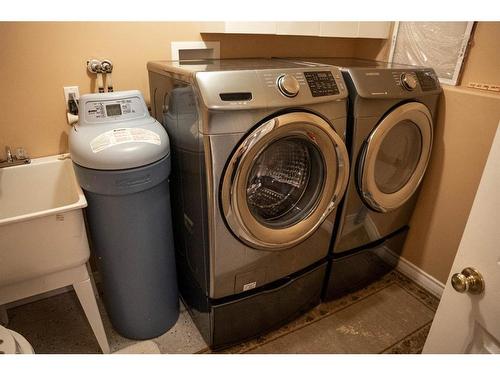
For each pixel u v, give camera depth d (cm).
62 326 159
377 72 138
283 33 153
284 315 157
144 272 135
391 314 171
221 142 105
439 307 87
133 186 115
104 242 127
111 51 147
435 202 175
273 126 107
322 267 161
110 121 124
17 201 139
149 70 148
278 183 146
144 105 132
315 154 131
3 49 128
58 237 112
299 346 152
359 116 133
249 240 123
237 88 104
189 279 154
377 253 180
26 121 140
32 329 157
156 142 118
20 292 117
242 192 113
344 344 154
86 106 122
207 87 101
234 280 131
